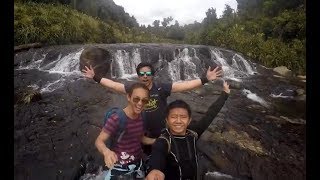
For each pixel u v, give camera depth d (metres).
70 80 6.15
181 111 1.27
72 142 3.43
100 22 13.78
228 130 3.86
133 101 1.41
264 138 3.71
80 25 11.71
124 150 1.46
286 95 6.16
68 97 5.10
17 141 3.40
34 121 4.00
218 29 14.18
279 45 11.05
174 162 1.25
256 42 11.20
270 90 6.43
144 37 18.02
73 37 10.50
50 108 4.53
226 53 8.82
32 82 5.92
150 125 1.81
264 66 9.35
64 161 3.02
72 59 7.39
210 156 3.13
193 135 1.33
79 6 18.55
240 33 12.68
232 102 5.30
